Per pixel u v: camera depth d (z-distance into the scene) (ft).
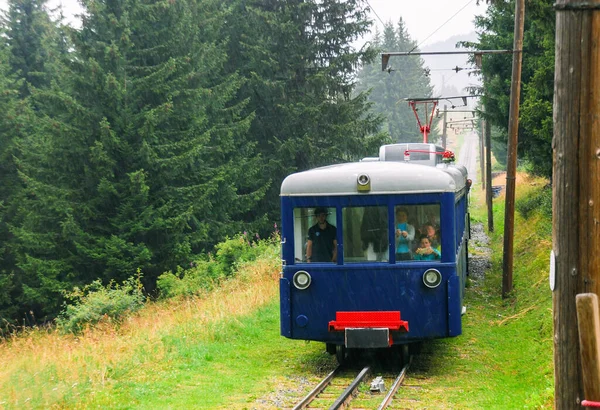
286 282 35.96
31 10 119.14
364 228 35.53
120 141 82.79
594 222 14.12
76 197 84.07
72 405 28.84
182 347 40.24
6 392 29.48
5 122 95.35
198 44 97.50
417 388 32.89
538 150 71.87
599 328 13.42
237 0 113.09
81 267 83.61
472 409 28.66
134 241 84.38
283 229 36.27
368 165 36.96
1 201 94.48
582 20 14.08
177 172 86.74
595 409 13.33
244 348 41.91
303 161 114.11
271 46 111.96
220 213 99.96
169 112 84.84
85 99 85.81
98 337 44.78
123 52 87.30
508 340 44.88
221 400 30.12
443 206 34.96
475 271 76.59
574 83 14.15
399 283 35.14
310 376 35.40
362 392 31.55
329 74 112.16
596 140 14.07
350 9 114.62
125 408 28.84
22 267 82.74
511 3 78.48
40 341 48.75
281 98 110.93
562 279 14.40
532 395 29.68
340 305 35.50
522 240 84.84
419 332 35.06
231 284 63.82
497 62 86.02
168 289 71.77
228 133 99.50
